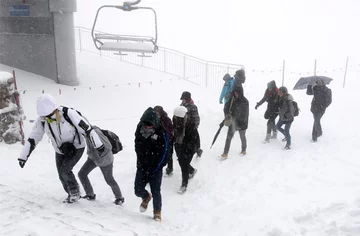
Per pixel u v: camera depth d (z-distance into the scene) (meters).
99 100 12.35
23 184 6.03
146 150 5.01
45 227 3.83
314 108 8.97
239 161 7.94
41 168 7.07
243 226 4.91
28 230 3.67
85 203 5.29
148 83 15.13
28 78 13.33
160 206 5.25
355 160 7.67
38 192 5.69
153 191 5.23
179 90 14.85
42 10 12.90
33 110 10.67
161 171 5.21
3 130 7.94
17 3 13.34
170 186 6.91
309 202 5.45
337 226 4.66
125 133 9.77
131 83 14.76
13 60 14.19
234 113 7.82
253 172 7.20
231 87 10.23
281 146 8.83
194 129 6.39
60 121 4.48
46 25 13.11
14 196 4.95
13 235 3.52
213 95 14.82
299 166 7.39
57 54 13.02
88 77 14.68
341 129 10.27
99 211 5.00
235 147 8.91
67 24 12.80
